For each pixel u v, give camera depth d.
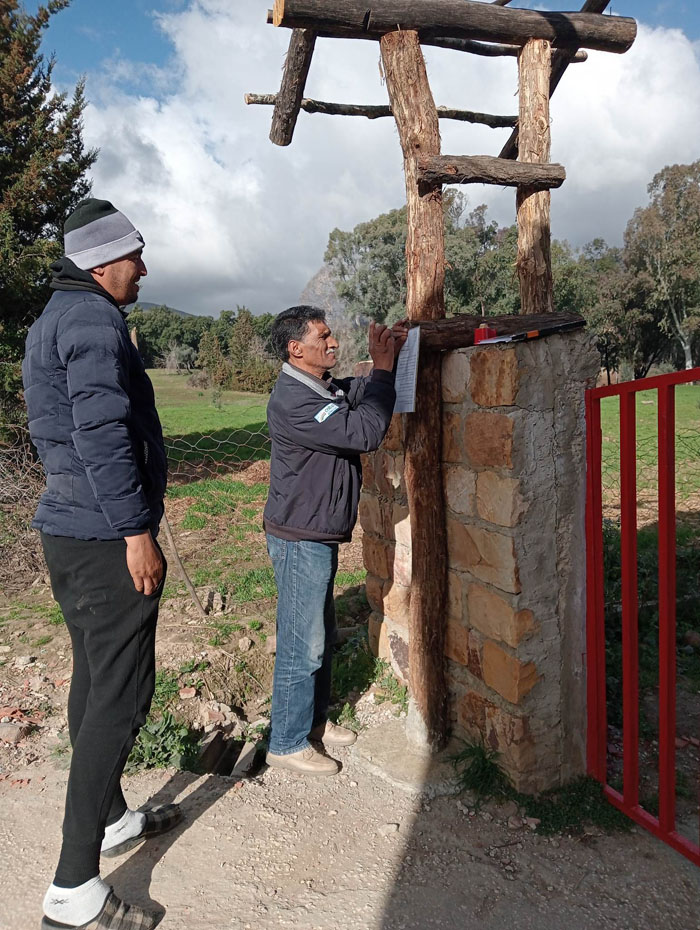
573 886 2.07
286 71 3.40
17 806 2.53
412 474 2.75
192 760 2.95
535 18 2.84
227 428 17.19
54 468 1.90
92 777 1.86
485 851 2.24
